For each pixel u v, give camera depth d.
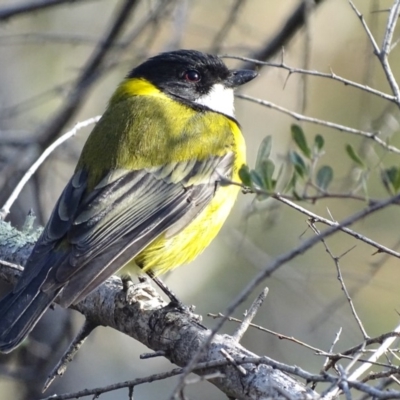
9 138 12.86
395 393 5.77
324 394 6.12
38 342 12.49
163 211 9.56
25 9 12.47
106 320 8.80
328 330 13.44
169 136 9.90
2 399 13.48
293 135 6.63
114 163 9.58
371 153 10.38
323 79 15.02
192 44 15.73
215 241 14.89
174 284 14.61
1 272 9.91
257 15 15.98
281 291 13.95
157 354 7.53
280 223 14.25
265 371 7.07
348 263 13.78
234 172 10.20
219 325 5.75
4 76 15.34
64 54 15.71
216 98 10.80
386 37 7.83
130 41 12.24
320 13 14.87
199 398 13.60
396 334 6.86
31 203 13.47
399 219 13.81
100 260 8.81
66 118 12.59
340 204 13.84
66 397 7.00
